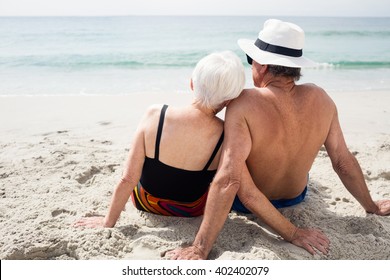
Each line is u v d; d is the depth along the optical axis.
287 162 2.69
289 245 2.61
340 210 3.19
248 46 2.74
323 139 2.75
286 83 2.59
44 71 11.93
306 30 35.38
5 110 6.65
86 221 2.79
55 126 5.76
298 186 2.95
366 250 2.58
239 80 2.44
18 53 15.96
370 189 3.58
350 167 2.92
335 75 11.46
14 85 9.50
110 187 3.45
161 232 2.70
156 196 2.85
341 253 2.55
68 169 3.81
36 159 4.08
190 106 2.60
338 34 29.78
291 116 2.55
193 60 14.77
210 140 2.59
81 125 5.82
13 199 3.18
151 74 11.53
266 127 2.51
